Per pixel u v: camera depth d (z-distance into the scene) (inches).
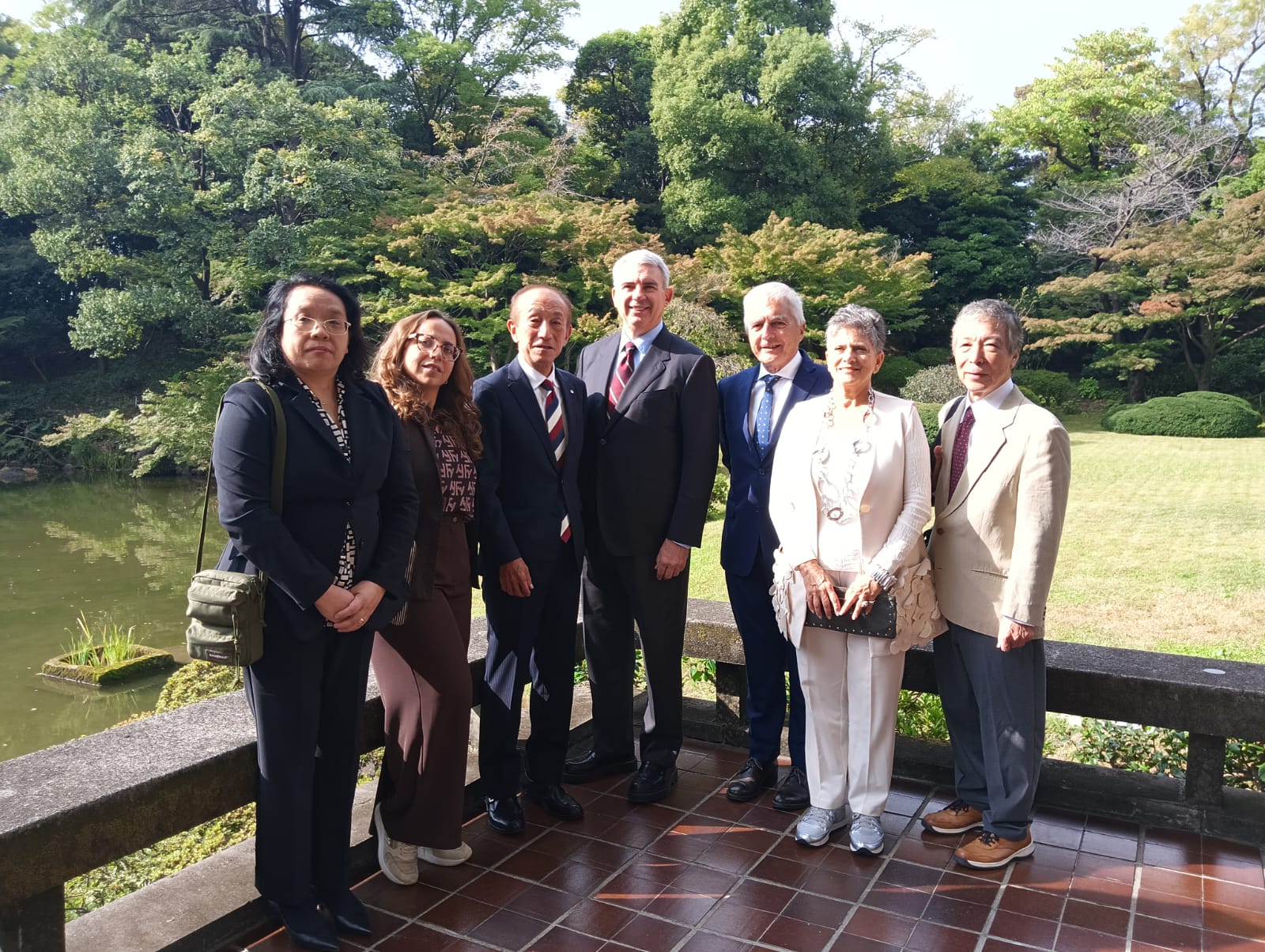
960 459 96.1
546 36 1096.2
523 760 112.8
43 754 77.7
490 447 101.2
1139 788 103.2
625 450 106.1
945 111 1124.5
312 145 770.2
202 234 760.3
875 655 94.6
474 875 91.6
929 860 94.1
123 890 126.3
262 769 79.0
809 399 101.5
